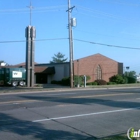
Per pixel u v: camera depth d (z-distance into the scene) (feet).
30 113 37.65
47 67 172.76
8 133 26.37
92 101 52.70
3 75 133.39
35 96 64.80
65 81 147.64
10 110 40.37
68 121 32.22
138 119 33.94
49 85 144.87
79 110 40.68
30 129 28.07
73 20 112.47
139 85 139.33
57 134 26.11
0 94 77.15
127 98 59.16
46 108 42.50
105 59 175.73
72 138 24.71
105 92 79.56
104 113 38.19
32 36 127.44
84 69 163.53
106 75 175.73
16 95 69.87
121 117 35.22
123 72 187.93
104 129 28.30
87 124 30.68
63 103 49.11
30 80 128.88
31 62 128.26
